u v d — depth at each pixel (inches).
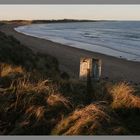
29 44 1560.0
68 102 273.7
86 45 1753.2
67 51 1306.6
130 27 4886.8
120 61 1067.3
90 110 245.9
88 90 312.5
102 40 2172.7
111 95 314.3
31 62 522.3
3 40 750.5
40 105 261.7
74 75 598.9
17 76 342.3
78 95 317.1
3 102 260.4
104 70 842.8
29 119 243.1
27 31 3366.1
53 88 308.3
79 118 238.7
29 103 260.4
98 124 228.5
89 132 223.0
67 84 347.3
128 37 2517.2
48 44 1637.6
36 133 231.6
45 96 276.4
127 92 300.4
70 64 906.1
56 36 2578.7
